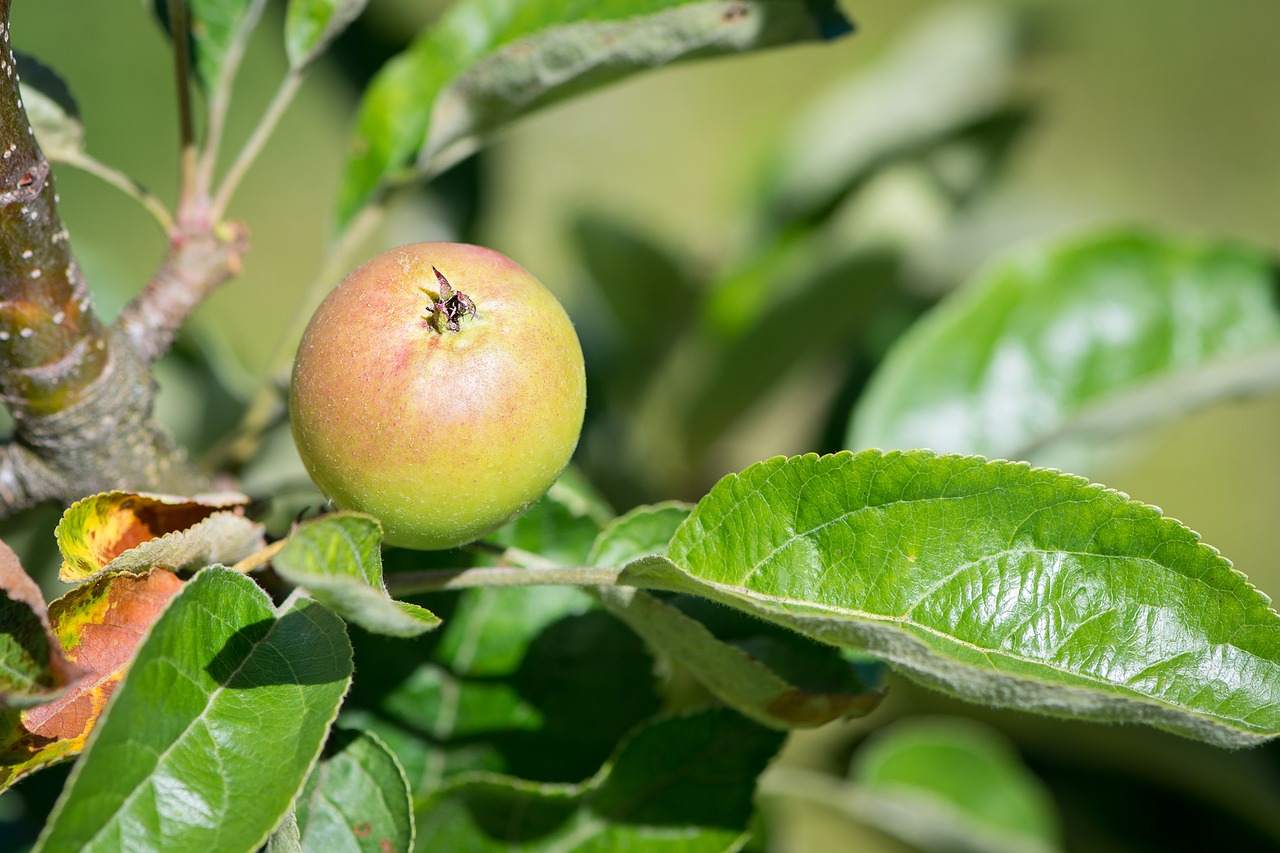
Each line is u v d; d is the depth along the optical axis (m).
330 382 0.39
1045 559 0.40
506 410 0.39
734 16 0.46
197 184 0.44
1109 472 0.57
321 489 0.40
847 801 0.54
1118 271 0.53
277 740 0.37
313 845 0.40
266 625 0.38
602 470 0.57
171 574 0.39
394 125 0.48
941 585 0.40
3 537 0.43
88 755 0.35
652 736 0.44
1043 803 0.54
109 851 0.36
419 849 0.44
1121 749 0.54
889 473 0.40
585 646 0.45
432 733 0.45
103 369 0.41
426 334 0.39
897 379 0.53
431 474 0.39
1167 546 0.39
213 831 0.36
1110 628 0.39
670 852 0.43
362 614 0.37
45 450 0.41
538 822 0.44
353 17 0.45
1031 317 0.53
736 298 0.58
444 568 0.44
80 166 0.44
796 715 0.42
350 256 0.48
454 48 0.48
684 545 0.40
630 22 0.46
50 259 0.40
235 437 0.46
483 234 0.60
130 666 0.36
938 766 0.54
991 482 0.40
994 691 0.39
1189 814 0.56
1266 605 0.39
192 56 0.44
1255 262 0.53
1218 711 0.39
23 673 0.36
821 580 0.40
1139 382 0.53
